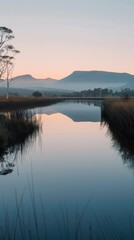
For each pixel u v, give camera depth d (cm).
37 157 1516
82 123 3203
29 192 998
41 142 1938
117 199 930
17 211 841
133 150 1659
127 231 713
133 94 12675
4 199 940
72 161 1435
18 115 2459
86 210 852
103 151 1662
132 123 1975
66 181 1112
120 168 1294
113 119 2677
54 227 744
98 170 1270
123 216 804
